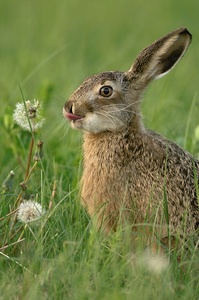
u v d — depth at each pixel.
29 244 10.12
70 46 24.14
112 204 10.51
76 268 9.49
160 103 16.44
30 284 9.12
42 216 10.23
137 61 11.16
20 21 28.09
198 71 22.59
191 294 9.09
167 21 29.23
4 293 9.01
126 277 9.41
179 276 9.60
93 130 10.80
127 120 10.83
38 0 30.91
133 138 10.70
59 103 15.11
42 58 20.86
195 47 24.53
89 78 11.12
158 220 10.21
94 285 9.20
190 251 9.91
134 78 11.10
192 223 10.22
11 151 12.93
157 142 10.70
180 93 19.84
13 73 19.12
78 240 10.20
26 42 23.94
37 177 12.16
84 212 10.92
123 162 10.59
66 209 10.80
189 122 14.38
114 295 8.63
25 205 10.29
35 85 18.16
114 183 10.53
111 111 10.80
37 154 10.77
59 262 9.42
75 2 31.05
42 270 9.41
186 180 10.44
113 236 9.94
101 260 9.72
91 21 28.95
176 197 10.34
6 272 9.61
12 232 10.58
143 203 10.39
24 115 10.73
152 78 11.25
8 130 12.98
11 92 16.83
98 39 26.59
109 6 31.05
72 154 13.21
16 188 11.57
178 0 32.69
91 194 10.70
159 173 10.45
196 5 32.12
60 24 27.03
